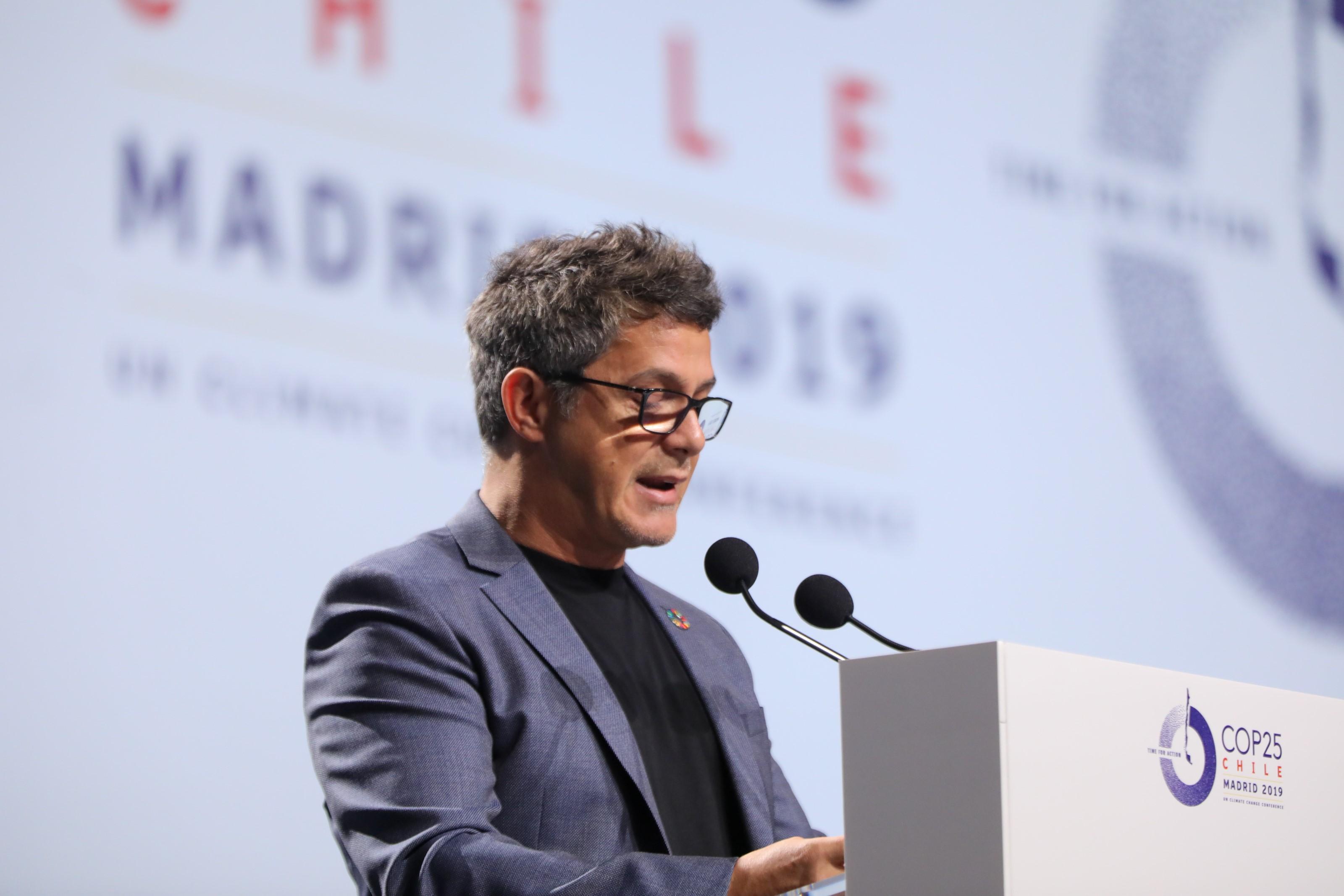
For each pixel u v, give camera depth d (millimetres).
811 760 9328
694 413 6215
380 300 8633
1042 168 11445
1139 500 11266
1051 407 11031
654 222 9750
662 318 6184
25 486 7562
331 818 5473
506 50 9367
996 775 3914
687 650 6508
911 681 4184
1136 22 12172
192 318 8086
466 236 9008
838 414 10039
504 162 9227
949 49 11250
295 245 8430
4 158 7816
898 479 10211
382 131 8828
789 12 10578
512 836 5410
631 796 5625
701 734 6227
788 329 10008
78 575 7594
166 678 7688
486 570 5984
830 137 10547
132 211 8047
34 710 7383
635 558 8984
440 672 5473
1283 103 12797
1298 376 12305
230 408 8102
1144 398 11477
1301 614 11789
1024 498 10734
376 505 8414
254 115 8453
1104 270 11555
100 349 7844
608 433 6090
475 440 8812
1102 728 4145
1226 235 12234
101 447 7754
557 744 5559
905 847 4090
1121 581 11016
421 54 9062
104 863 7387
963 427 10594
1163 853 4188
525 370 6188
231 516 8000
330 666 5582
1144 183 11930
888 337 10422
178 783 7621
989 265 11016
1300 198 12688
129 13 8227
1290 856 4551
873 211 10594
